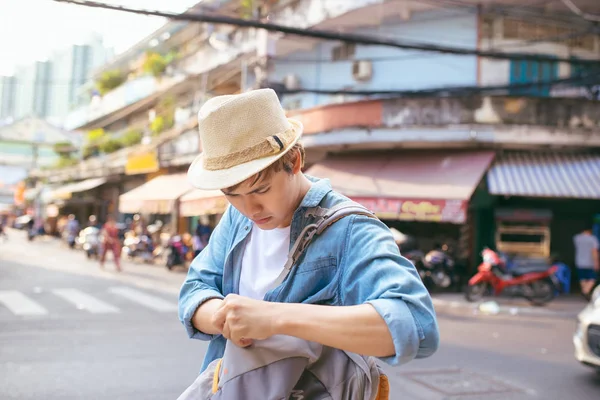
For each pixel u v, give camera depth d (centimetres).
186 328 131
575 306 1026
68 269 1454
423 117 1158
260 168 110
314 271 120
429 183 1100
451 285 1204
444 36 1262
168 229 2028
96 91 2783
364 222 121
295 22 1415
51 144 4672
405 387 470
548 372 529
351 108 1220
